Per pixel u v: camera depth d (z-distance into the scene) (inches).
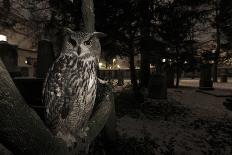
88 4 81.7
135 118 340.8
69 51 60.1
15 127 38.0
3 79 36.0
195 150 235.0
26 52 869.8
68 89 58.0
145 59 595.5
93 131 65.7
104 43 385.1
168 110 404.8
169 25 395.5
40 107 78.1
